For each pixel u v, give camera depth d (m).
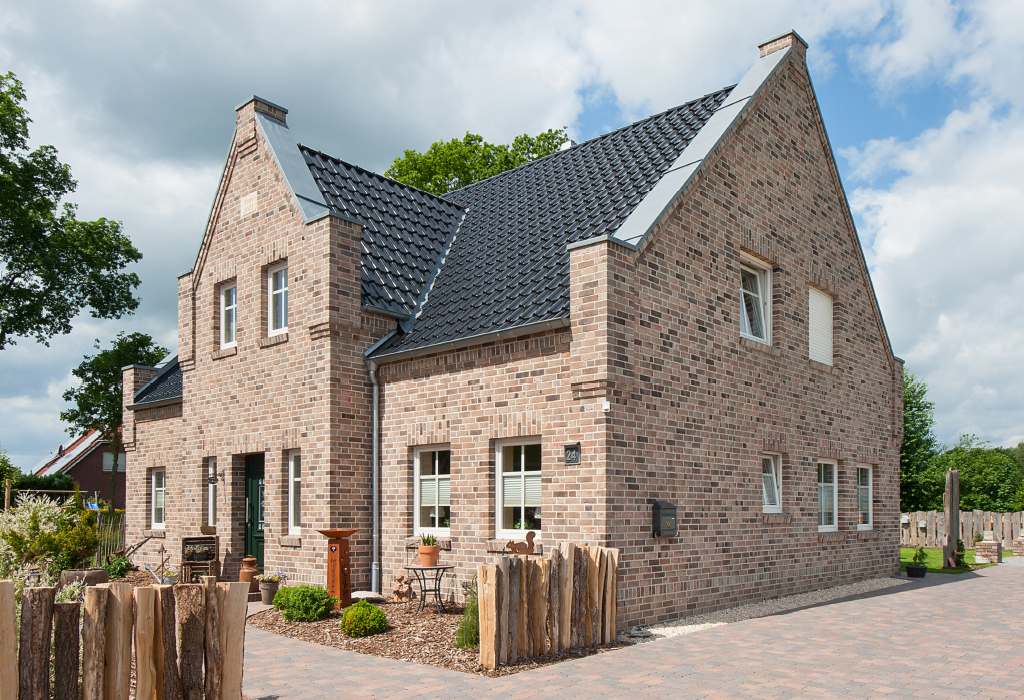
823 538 15.26
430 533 13.09
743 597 12.88
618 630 10.38
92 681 5.98
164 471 19.59
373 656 9.01
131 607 6.31
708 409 12.57
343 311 13.91
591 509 10.57
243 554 15.81
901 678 7.88
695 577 11.87
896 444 18.64
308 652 9.26
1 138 29.47
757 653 9.05
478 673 8.14
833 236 17.00
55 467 55.16
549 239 14.47
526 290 12.88
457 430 12.63
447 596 12.46
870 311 18.17
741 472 13.17
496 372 12.12
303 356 14.28
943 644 9.54
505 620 8.48
